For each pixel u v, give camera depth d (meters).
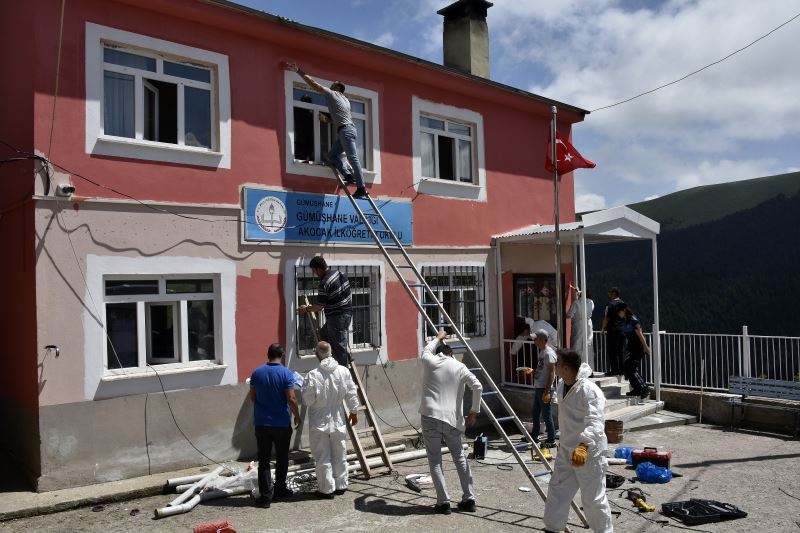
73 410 7.30
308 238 9.50
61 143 7.38
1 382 8.27
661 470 7.88
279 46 9.38
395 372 10.51
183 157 8.33
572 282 13.98
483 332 12.08
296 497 7.30
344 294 8.69
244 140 8.91
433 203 11.41
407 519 6.54
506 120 12.92
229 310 8.61
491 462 8.87
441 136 11.89
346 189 9.27
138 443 7.73
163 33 8.22
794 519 6.48
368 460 8.52
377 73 10.66
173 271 8.13
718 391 11.78
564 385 5.72
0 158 8.17
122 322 7.86
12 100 7.83
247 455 8.62
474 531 6.19
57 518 6.57
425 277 11.22
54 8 7.39
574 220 14.22
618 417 10.79
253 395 7.21
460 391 7.00
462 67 13.74
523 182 13.17
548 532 5.68
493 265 12.36
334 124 9.52
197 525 6.21
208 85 8.74
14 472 7.56
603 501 5.42
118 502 7.07
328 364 7.43
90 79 7.62
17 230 7.70
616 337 12.16
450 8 13.95
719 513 6.47
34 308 7.20
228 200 8.70
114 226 7.71
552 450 9.53
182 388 8.11
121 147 7.81
